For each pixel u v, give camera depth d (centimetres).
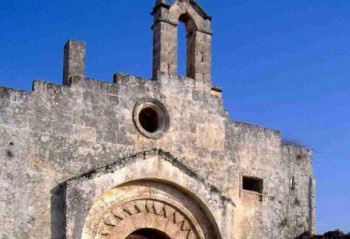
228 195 3031
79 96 2750
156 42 3028
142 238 2830
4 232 2491
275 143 3256
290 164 3288
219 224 2922
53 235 2569
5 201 2517
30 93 2653
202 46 3116
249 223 3073
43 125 2650
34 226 2545
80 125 2725
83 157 2703
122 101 2842
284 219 3189
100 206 2689
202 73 3086
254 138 3186
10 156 2561
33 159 2602
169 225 2855
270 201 3170
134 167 2761
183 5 3095
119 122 2814
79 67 2791
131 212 2767
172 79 2992
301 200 3275
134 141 2833
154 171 2806
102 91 2806
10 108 2605
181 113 2983
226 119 3114
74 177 2644
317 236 3216
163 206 2855
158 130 2917
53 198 2605
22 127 2608
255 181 3177
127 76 2881
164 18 3025
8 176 2542
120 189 2758
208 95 3081
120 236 2716
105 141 2764
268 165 3203
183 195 2916
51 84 2703
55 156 2647
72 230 2567
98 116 2773
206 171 2992
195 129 3005
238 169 3094
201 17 3142
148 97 2909
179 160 2925
